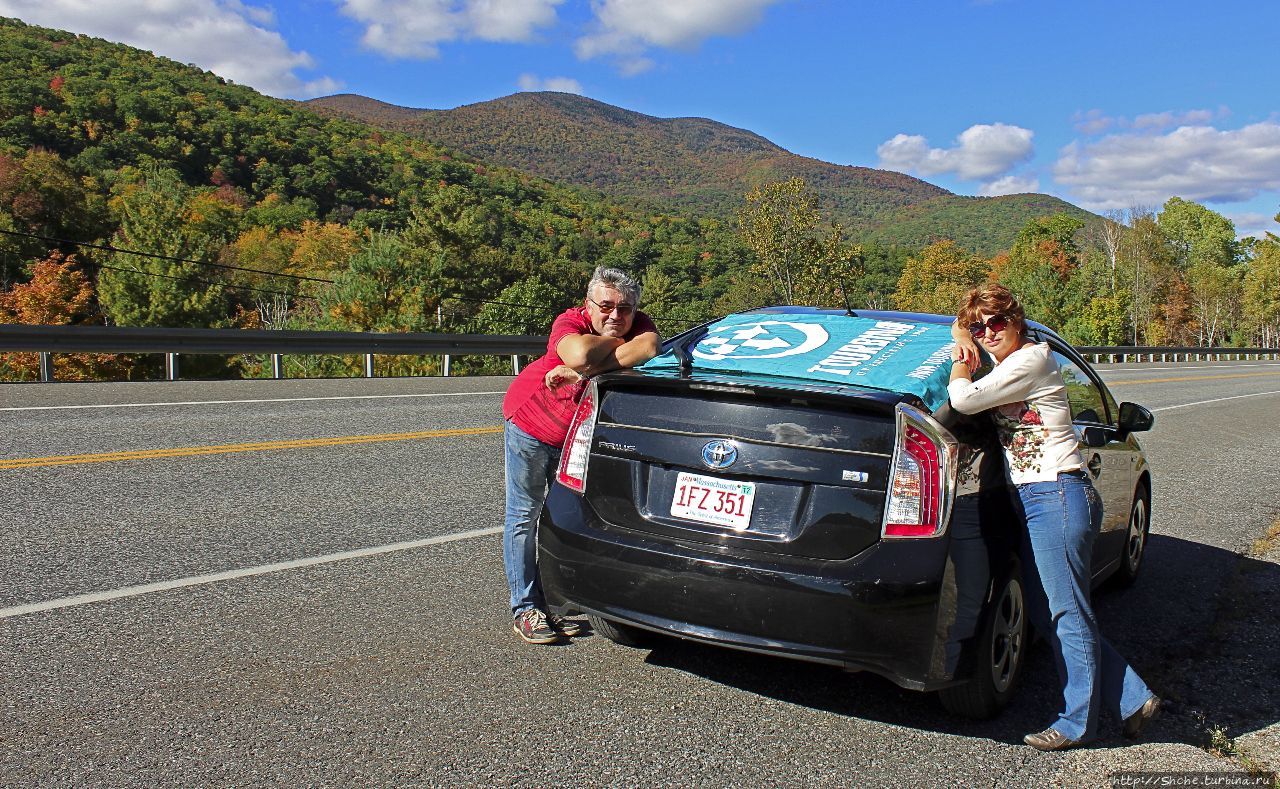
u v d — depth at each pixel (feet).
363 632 14.21
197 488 23.25
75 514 20.31
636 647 14.19
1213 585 19.44
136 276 150.41
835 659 10.96
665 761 10.62
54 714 11.09
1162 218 396.37
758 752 11.00
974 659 11.37
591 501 12.55
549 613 14.76
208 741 10.57
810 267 174.29
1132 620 16.98
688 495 11.88
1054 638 11.78
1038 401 11.53
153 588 15.76
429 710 11.63
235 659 12.95
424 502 22.86
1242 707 13.16
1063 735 11.50
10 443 28.19
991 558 11.65
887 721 12.10
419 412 39.19
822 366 12.61
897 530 10.98
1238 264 386.93
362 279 150.71
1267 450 41.47
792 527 11.30
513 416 14.24
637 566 11.78
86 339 48.55
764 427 11.57
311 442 30.35
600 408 12.75
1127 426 16.34
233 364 112.37
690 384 11.91
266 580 16.44
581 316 13.62
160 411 36.40
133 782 9.61
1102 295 304.50
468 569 17.66
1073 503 11.49
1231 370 129.29
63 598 15.10
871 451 11.16
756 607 11.13
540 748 10.77
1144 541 19.65
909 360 12.77
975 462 11.78
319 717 11.29
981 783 10.55
